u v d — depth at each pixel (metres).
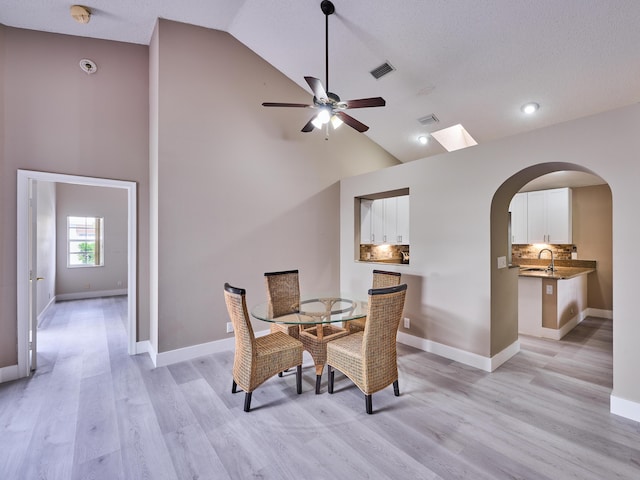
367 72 3.57
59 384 2.82
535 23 2.52
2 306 2.88
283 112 4.11
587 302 5.24
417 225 3.64
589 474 1.71
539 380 2.84
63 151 3.16
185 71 3.33
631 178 2.19
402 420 2.24
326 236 4.54
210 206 3.49
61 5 2.79
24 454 1.90
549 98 3.27
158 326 3.19
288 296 3.44
